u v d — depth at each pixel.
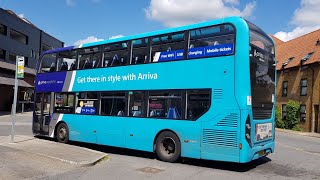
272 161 11.88
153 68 11.55
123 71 12.51
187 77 10.59
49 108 15.56
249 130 9.43
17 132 18.58
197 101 10.31
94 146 14.86
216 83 9.92
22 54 43.59
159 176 9.00
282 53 42.25
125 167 10.17
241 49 9.55
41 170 9.02
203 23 10.48
